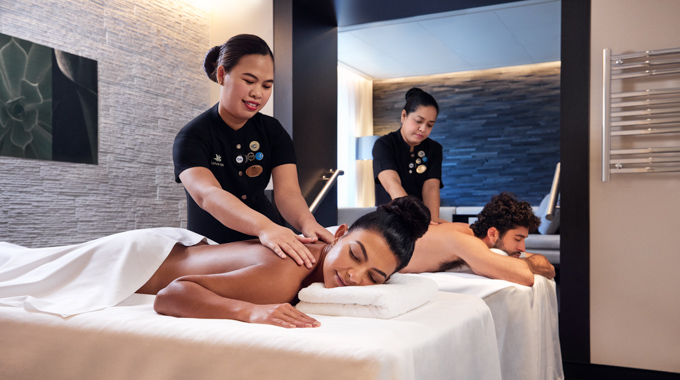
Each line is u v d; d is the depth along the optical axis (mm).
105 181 3055
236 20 3664
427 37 5414
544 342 2047
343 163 6770
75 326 1055
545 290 2105
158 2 3408
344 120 6801
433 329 1019
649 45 2518
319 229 1485
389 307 1057
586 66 2611
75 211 2887
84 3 2953
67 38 2861
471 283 1853
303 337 880
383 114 7418
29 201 2664
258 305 1040
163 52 3441
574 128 2627
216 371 908
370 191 7293
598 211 2588
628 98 2574
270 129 1767
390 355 825
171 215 3486
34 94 2689
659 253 2484
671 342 2457
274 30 3283
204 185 1473
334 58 3674
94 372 1015
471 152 6902
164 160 3445
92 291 1284
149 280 1366
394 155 2727
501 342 1806
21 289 1304
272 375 866
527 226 2170
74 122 2879
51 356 1059
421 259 2115
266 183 1788
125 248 1355
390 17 3555
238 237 1740
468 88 6941
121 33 3164
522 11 4613
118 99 3137
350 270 1137
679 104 2469
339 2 3264
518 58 6250
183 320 1018
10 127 2578
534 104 6645
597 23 2607
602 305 2574
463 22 4934
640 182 2520
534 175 6633
